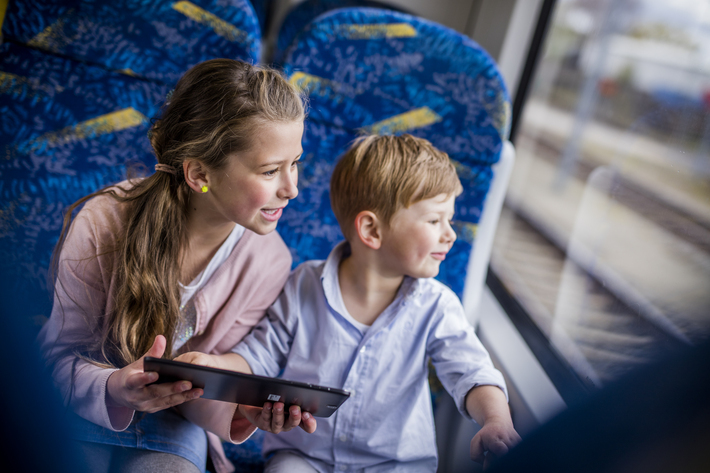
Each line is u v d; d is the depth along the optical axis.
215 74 0.82
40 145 1.18
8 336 0.52
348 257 1.08
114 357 0.96
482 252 1.33
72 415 0.85
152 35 1.15
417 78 1.22
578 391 1.09
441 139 1.25
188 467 0.92
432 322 1.04
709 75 0.96
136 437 0.92
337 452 1.02
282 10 2.34
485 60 1.21
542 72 1.72
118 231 0.94
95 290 0.94
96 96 1.18
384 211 0.95
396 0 2.15
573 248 1.33
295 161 0.87
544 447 0.47
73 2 1.13
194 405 0.96
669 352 0.41
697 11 1.03
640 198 1.10
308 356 1.04
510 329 1.43
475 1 2.13
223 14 1.14
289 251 1.17
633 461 0.39
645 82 1.17
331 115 1.23
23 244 1.17
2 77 1.16
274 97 0.80
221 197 0.84
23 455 0.48
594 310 1.16
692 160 0.96
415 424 1.04
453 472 1.09
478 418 0.91
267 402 0.79
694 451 0.36
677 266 0.93
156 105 1.19
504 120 1.24
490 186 1.29
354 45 1.19
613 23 1.35
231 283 1.00
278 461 1.01
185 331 0.99
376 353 1.02
